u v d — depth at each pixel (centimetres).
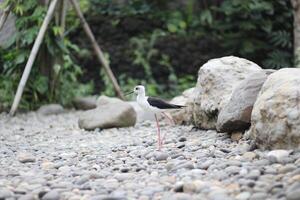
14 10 1295
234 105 813
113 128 1093
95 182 641
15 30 1352
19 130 1116
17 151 887
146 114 1177
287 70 740
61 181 655
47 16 1244
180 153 764
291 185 538
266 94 728
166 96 1669
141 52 1742
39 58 1355
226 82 901
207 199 538
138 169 697
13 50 1335
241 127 815
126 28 1792
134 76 1750
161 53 1753
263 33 1730
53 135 1051
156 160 746
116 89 1398
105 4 1823
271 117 703
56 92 1390
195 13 1864
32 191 611
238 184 573
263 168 625
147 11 1806
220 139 845
